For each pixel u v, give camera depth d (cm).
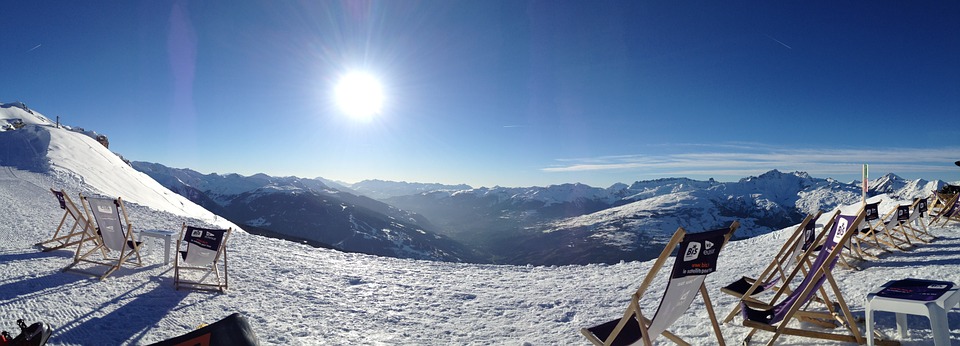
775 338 394
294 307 659
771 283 500
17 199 1520
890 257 786
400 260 1091
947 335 327
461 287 844
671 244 300
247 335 338
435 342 559
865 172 846
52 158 3238
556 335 575
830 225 486
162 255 863
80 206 1523
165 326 525
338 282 831
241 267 859
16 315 507
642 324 325
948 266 667
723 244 323
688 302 353
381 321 633
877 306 357
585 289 809
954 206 1142
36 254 791
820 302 525
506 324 632
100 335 482
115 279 681
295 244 1183
